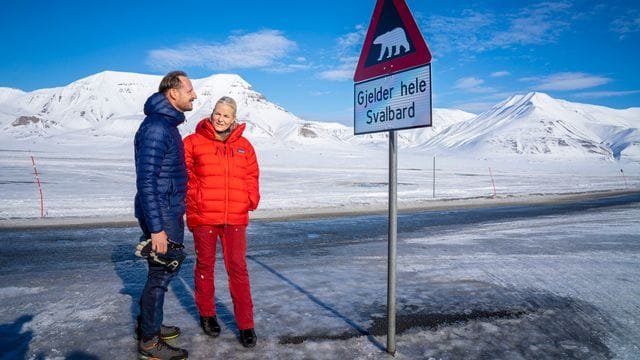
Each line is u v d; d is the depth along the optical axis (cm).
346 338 326
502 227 1023
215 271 555
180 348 295
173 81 277
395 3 272
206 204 312
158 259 269
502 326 358
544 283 496
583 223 1090
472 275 536
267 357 291
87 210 1284
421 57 250
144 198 260
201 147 314
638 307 409
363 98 308
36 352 296
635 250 709
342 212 1362
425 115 248
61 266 581
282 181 3189
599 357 301
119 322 355
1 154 5725
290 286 478
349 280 508
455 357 296
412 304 414
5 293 443
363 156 9669
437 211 1415
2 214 1159
